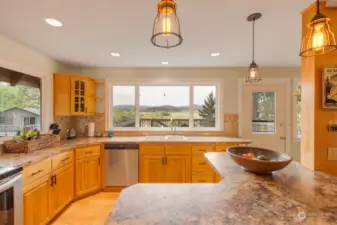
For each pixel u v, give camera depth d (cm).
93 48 269
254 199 98
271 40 238
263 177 132
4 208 155
